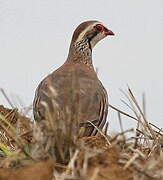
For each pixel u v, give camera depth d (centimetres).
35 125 1716
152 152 1781
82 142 1628
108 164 1553
